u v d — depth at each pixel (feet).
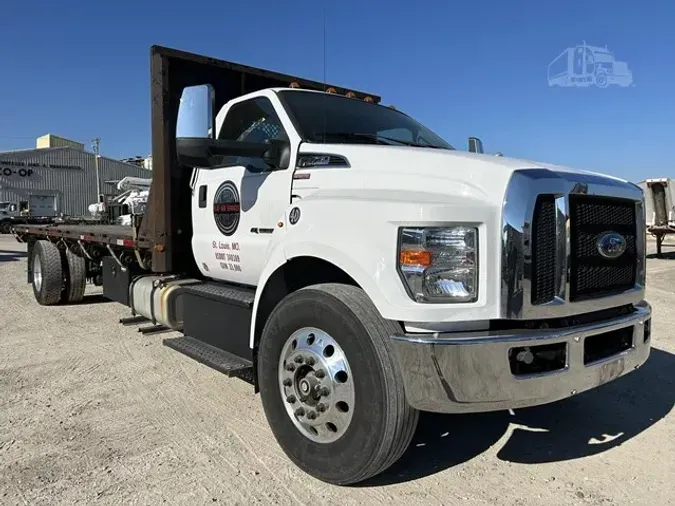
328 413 9.57
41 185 166.40
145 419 12.92
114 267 21.54
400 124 14.97
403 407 8.82
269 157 12.46
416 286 8.58
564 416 13.32
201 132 11.45
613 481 10.16
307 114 13.15
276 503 9.32
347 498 9.49
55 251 26.58
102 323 23.16
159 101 15.99
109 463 10.75
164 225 16.39
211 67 16.84
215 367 12.18
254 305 11.27
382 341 8.84
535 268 8.71
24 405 13.78
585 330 9.02
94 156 178.50
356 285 10.06
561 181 8.97
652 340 20.51
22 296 30.37
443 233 8.59
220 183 14.60
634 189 10.70
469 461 10.95
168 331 21.43
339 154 11.39
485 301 8.57
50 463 10.74
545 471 10.55
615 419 13.12
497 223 8.63
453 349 8.27
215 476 10.25
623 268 10.36
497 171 8.98
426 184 9.64
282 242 10.63
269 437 11.95
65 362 17.48
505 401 8.48
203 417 13.05
